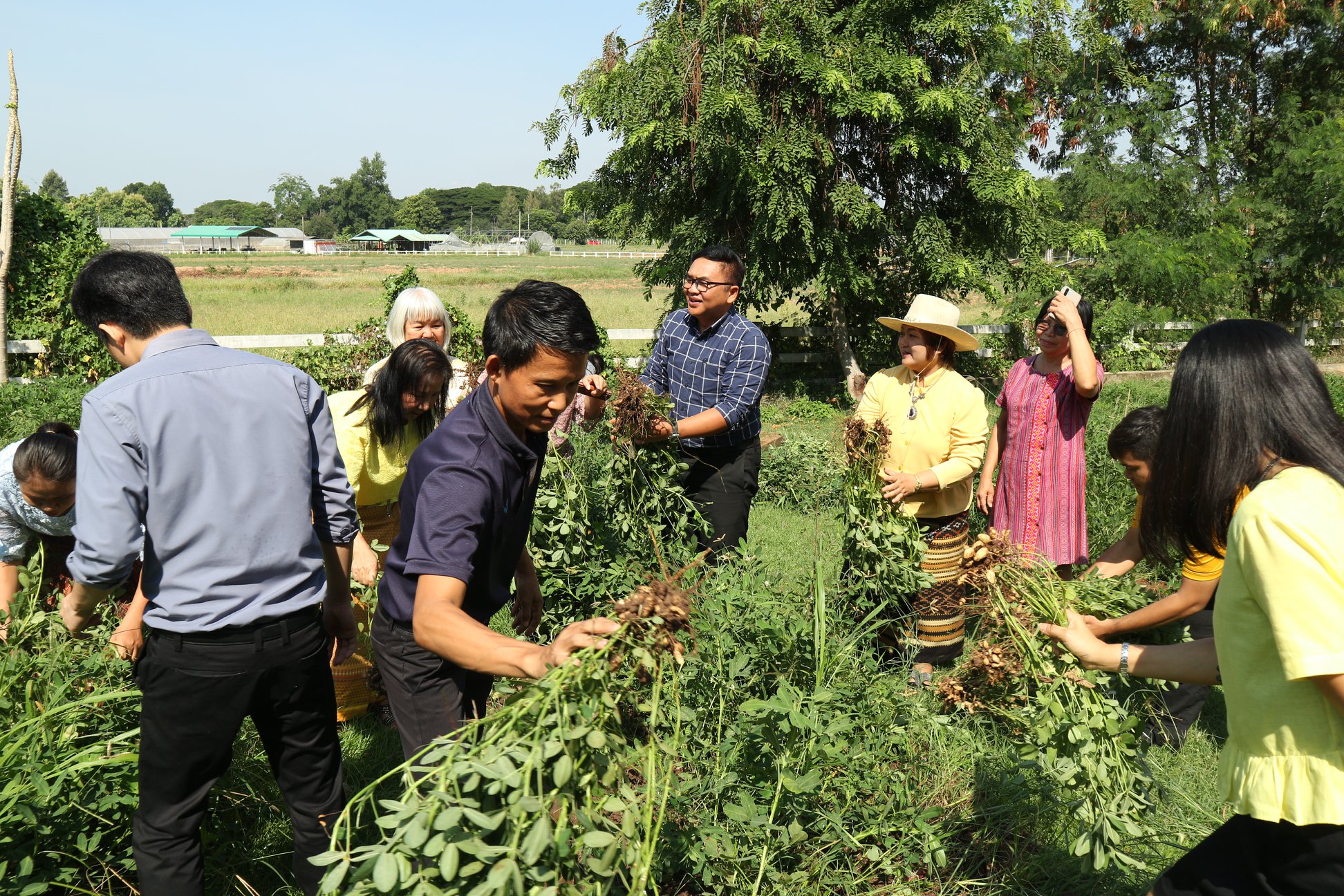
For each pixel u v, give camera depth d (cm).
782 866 296
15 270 1165
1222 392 191
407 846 157
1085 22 1575
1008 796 327
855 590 428
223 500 237
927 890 298
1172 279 1814
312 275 5894
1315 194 1920
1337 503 175
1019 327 1673
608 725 187
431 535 218
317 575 259
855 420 433
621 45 1341
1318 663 165
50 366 1196
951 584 446
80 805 259
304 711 257
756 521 709
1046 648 269
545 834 158
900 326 447
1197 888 199
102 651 288
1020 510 448
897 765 340
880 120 1341
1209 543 201
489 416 230
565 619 392
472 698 269
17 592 338
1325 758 175
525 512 249
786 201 1266
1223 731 414
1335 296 2020
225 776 300
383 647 252
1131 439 380
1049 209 1519
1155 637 367
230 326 2350
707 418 428
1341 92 2138
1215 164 2067
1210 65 2155
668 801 280
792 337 1594
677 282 1397
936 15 1295
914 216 1416
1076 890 295
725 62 1222
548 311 214
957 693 343
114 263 241
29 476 312
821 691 296
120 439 228
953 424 433
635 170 1381
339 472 271
